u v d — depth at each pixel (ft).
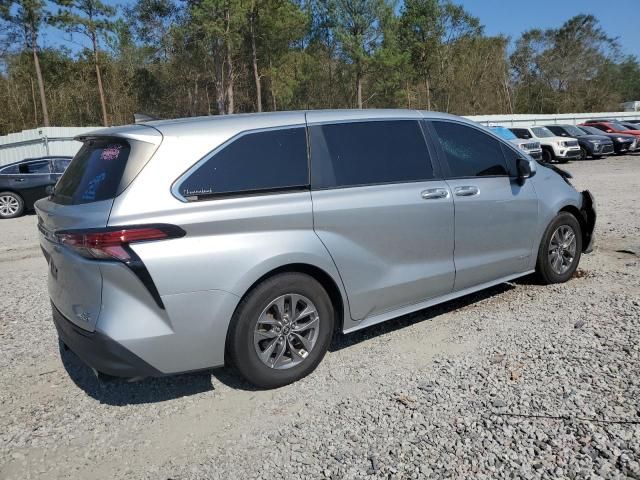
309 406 10.79
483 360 12.27
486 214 14.82
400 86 174.50
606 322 13.89
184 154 10.53
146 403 11.28
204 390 11.69
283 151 11.64
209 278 10.25
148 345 9.89
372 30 159.02
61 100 145.28
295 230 11.33
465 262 14.53
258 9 145.28
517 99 228.84
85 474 9.05
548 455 8.77
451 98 188.14
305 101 180.55
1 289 20.48
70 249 10.25
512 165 15.93
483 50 192.13
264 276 11.07
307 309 11.67
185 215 10.13
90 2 134.31
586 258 20.70
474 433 9.50
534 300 16.07
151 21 154.51
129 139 10.51
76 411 11.07
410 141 13.70
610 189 42.19
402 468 8.71
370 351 13.20
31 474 9.09
